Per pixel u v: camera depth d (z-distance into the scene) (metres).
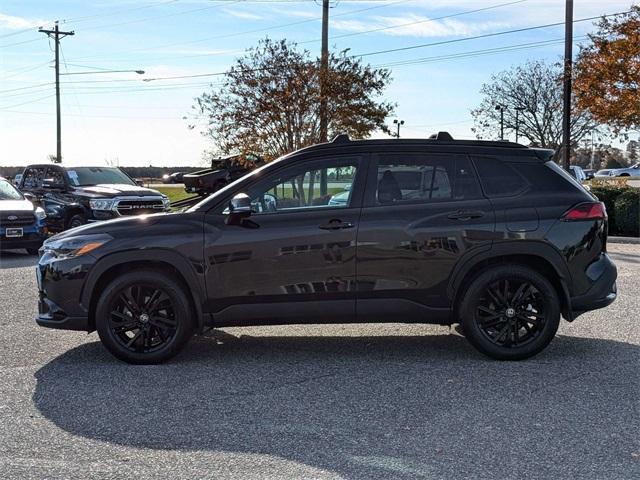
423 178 6.19
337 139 6.31
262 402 5.08
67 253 6.15
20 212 14.68
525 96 38.88
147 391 5.37
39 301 6.40
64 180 16.80
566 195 6.16
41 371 5.95
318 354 6.45
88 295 6.12
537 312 6.12
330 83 22.16
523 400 5.07
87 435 4.46
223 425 4.62
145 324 6.14
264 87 22.73
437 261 6.03
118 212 15.82
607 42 20.75
